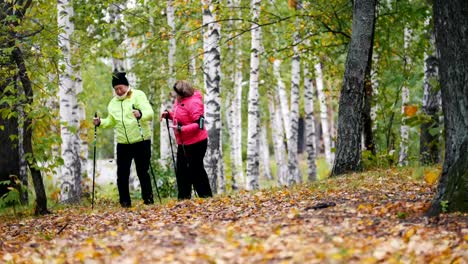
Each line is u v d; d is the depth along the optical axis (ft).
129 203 36.42
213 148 52.75
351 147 44.01
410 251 19.54
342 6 53.11
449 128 25.43
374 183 36.14
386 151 50.96
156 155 65.87
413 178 37.81
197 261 17.80
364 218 24.76
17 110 35.83
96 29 53.26
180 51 69.36
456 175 24.97
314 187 36.63
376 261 17.90
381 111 56.70
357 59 43.68
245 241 20.15
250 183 65.26
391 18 54.85
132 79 72.95
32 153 33.78
